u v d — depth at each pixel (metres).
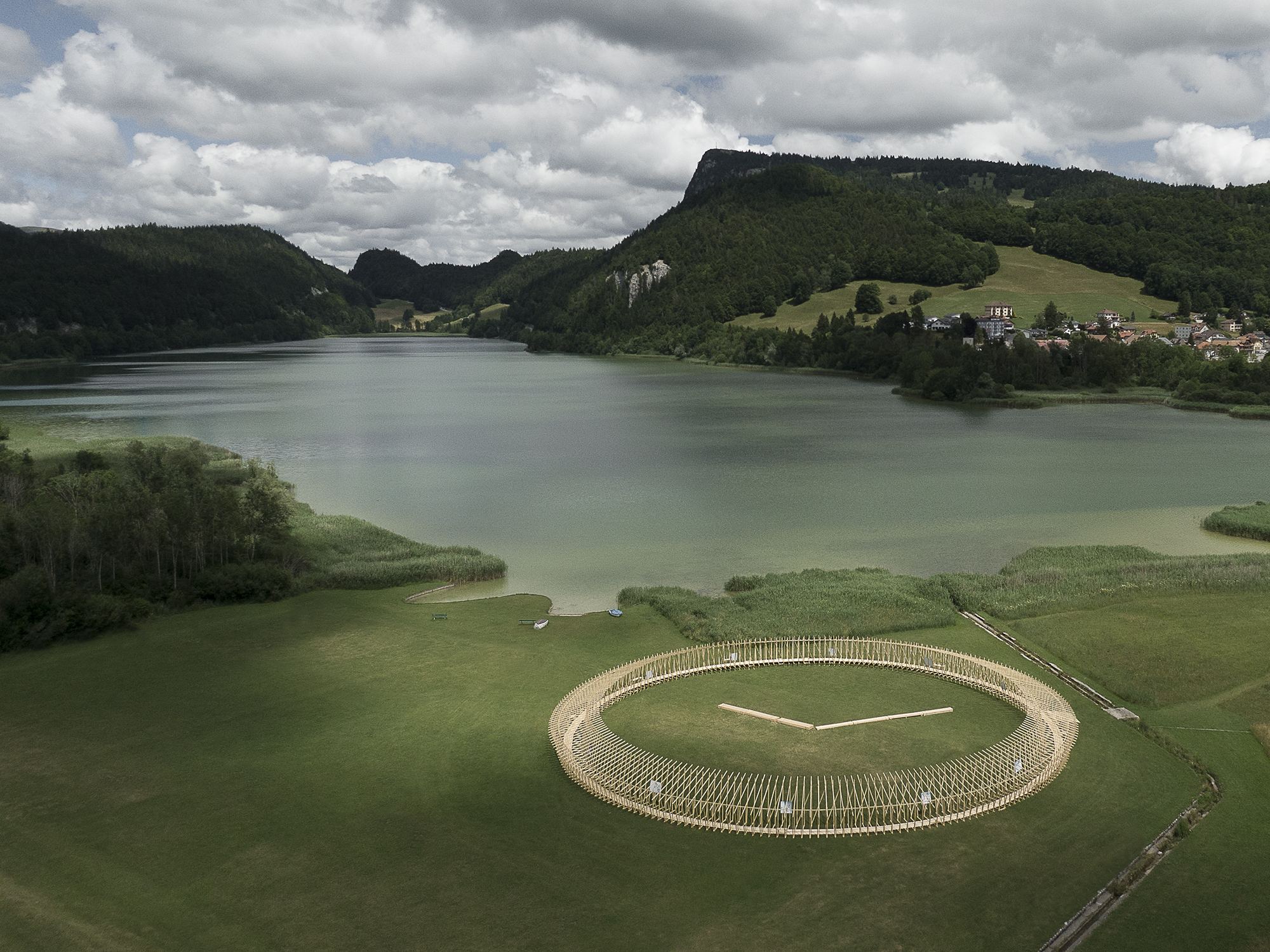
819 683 60.88
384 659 66.25
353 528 105.19
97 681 61.97
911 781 47.28
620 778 47.78
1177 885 38.69
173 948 35.66
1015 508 118.31
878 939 35.66
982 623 72.94
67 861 41.47
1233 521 104.12
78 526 79.56
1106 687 59.91
